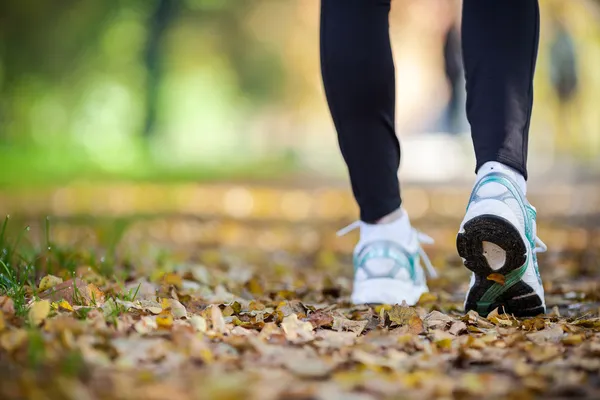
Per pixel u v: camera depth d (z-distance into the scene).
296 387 2.61
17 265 4.82
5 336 2.97
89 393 2.47
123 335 3.22
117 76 36.53
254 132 55.28
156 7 33.28
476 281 3.99
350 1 4.14
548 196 17.16
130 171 26.61
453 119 29.03
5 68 33.44
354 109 4.21
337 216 14.55
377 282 4.43
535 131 29.11
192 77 47.75
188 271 5.59
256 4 45.69
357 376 2.75
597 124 25.81
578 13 23.78
